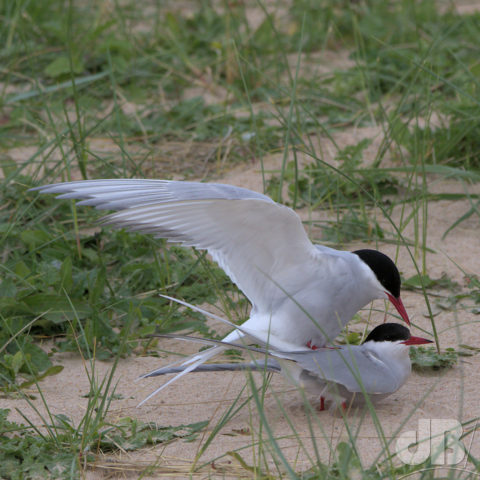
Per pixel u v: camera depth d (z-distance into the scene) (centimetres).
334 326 773
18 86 1622
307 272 754
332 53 1828
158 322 937
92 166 1322
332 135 1423
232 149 1394
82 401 781
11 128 1466
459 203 1220
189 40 1838
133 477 645
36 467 643
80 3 2077
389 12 1961
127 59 1708
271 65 1708
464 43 1770
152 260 1059
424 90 1475
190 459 667
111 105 1562
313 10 1970
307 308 755
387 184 1244
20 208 1153
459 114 1330
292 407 757
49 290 952
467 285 995
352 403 749
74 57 1616
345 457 613
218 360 866
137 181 723
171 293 1004
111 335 902
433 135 1333
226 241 735
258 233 728
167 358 877
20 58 1702
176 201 694
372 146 1379
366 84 1597
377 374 715
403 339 733
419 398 762
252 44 1739
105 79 1631
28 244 1053
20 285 972
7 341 870
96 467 659
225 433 709
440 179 1146
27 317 918
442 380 798
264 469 643
